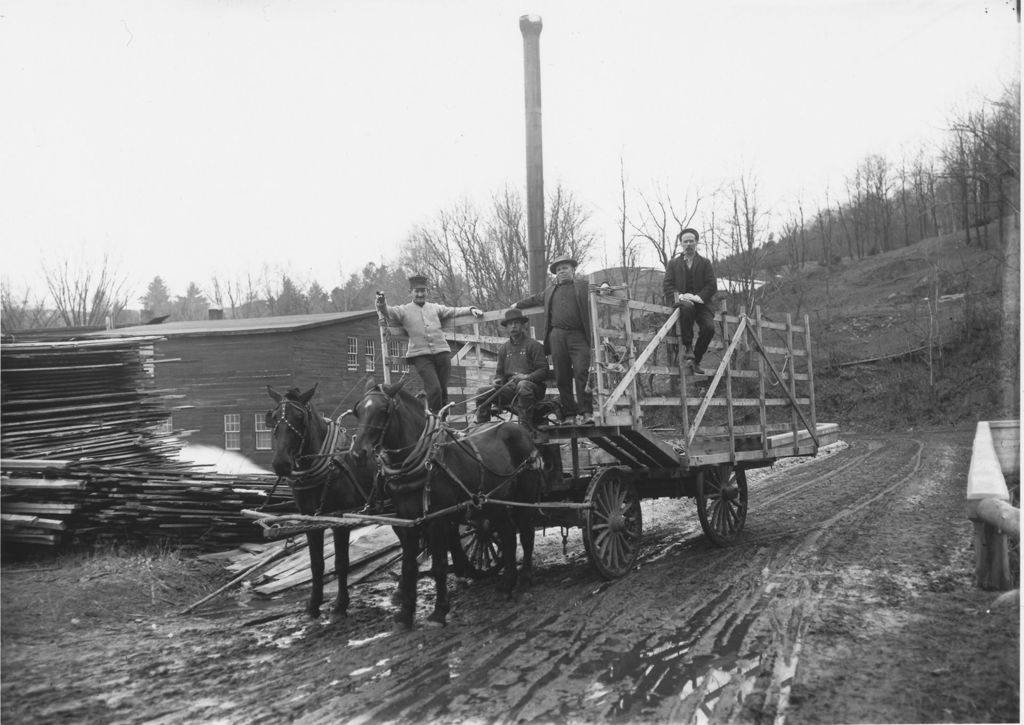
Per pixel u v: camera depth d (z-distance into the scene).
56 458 9.84
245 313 59.25
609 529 8.05
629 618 6.58
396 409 6.87
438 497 6.94
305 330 22.78
